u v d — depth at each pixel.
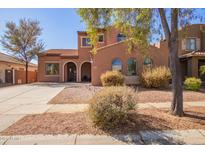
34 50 30.05
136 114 7.23
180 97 7.78
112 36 25.52
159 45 20.94
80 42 28.91
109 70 21.16
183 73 23.95
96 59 21.19
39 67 29.28
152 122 6.79
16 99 13.02
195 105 10.13
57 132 5.98
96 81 21.20
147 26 9.16
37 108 9.83
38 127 6.45
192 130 6.08
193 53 21.36
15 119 7.56
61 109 9.51
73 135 5.75
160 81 17.62
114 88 7.35
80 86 20.70
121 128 6.25
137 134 5.80
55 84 24.61
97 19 8.95
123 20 9.38
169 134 5.79
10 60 31.44
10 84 27.45
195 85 16.28
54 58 29.28
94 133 5.90
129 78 20.83
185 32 8.70
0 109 9.66
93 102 6.54
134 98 7.00
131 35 9.76
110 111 6.34
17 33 29.17
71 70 30.64
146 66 21.09
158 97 12.83
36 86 22.23
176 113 7.72
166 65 20.97
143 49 10.44
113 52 21.27
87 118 7.15
